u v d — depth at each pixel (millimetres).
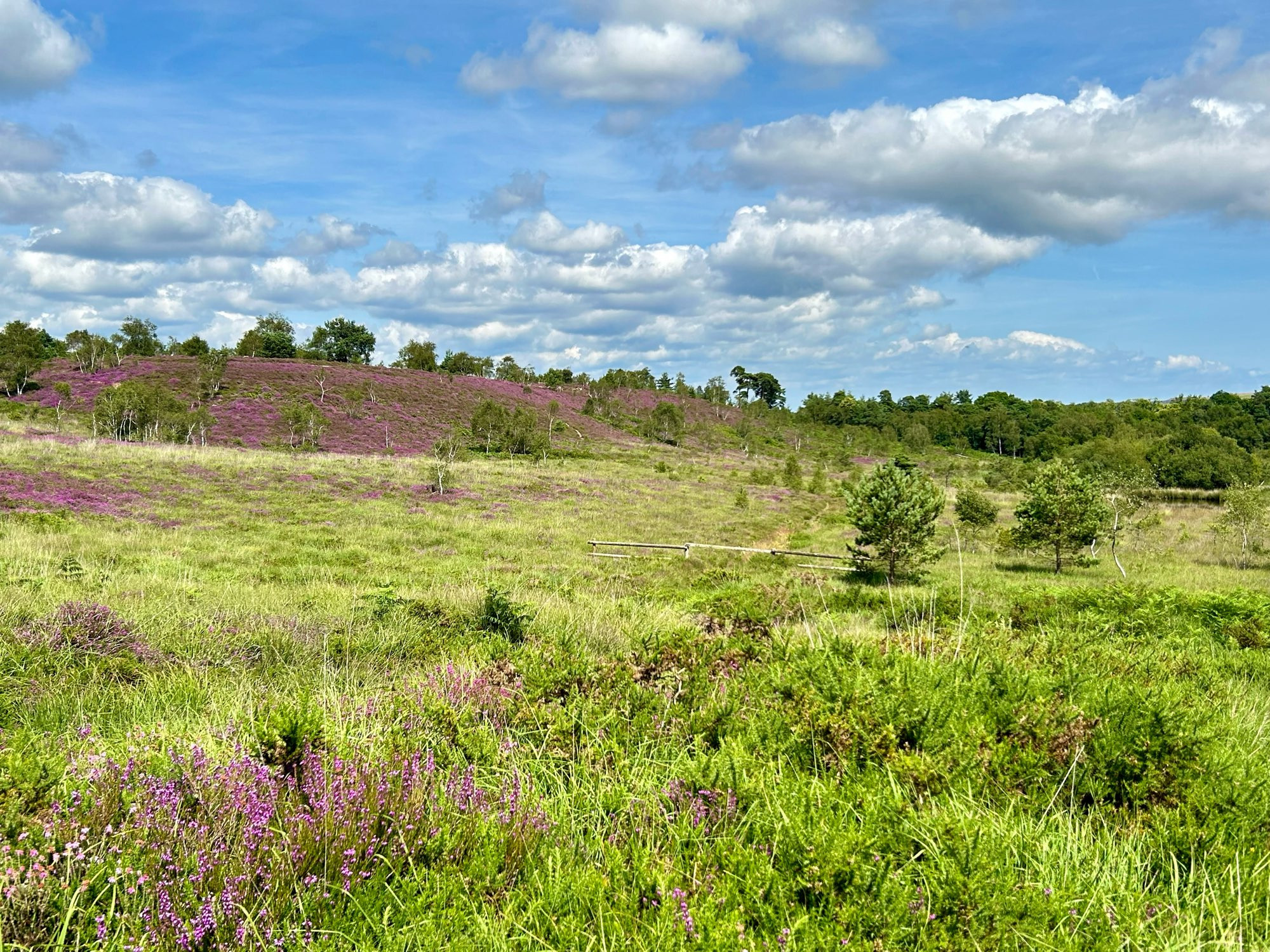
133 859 2824
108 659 7211
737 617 8797
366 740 4121
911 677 4875
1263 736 4812
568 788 3879
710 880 2762
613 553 26859
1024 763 3793
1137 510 31828
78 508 25812
